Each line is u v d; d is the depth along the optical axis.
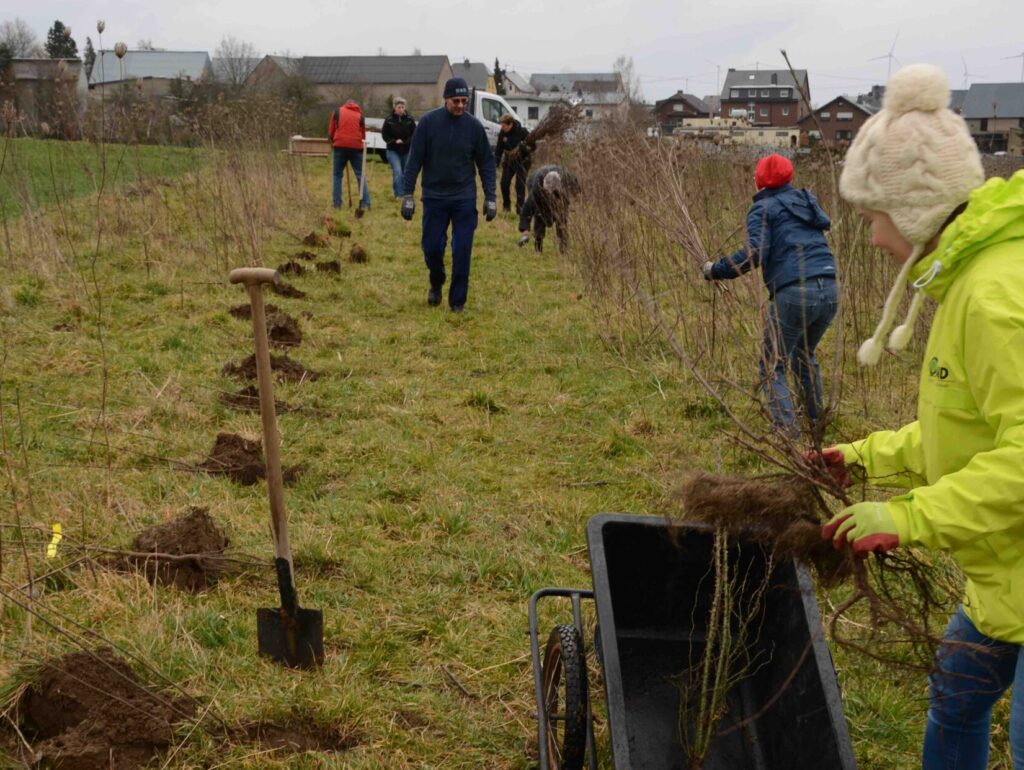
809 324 6.01
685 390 7.18
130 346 7.48
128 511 4.73
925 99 2.22
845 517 2.28
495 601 4.34
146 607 3.87
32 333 7.43
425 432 6.31
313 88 34.94
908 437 2.71
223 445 5.67
